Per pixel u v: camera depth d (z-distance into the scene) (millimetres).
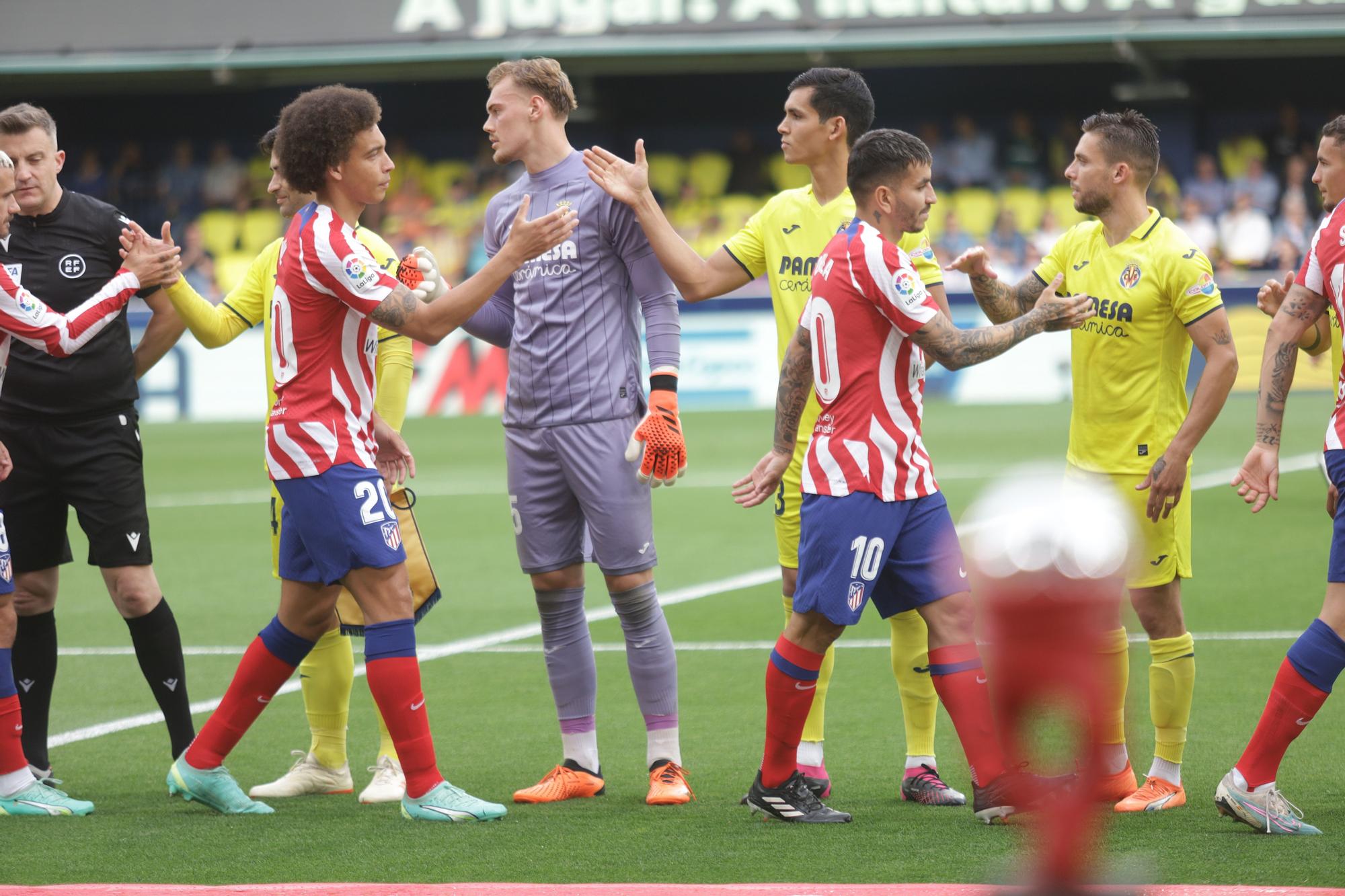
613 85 87812
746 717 19203
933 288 15406
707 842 13086
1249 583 27797
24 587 16719
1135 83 82188
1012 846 12742
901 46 74125
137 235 15180
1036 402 66125
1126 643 4363
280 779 16281
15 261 16578
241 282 16656
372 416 15219
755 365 67875
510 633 25375
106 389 16641
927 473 13750
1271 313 14992
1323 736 17016
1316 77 82375
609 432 15617
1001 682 4297
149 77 80312
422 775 14180
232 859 12656
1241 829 13234
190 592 29734
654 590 15836
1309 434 52375
